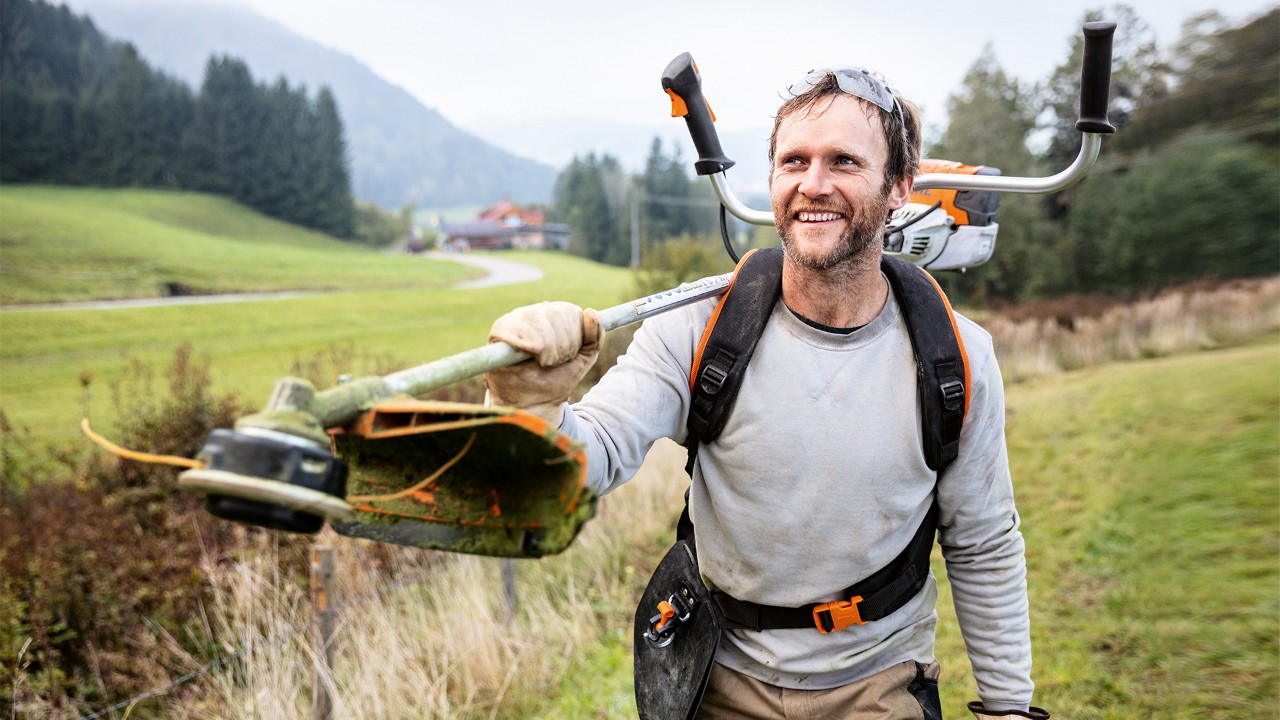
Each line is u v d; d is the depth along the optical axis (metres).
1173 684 3.90
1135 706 3.77
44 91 106.06
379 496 1.17
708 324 1.68
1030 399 11.62
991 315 19.56
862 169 1.56
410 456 1.14
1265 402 8.90
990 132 28.00
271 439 0.82
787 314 1.67
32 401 23.17
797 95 1.60
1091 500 6.77
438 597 4.98
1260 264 23.09
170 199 101.44
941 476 1.76
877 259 1.64
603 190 105.94
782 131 1.61
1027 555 5.85
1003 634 1.85
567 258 104.19
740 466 1.67
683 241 25.97
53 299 45.28
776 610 1.74
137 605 5.00
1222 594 4.71
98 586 4.90
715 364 1.65
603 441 1.55
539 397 1.31
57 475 8.63
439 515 1.15
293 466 0.82
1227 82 25.97
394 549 5.68
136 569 5.11
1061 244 26.27
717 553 1.77
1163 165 25.47
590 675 4.53
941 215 2.34
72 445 9.00
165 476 6.72
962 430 1.71
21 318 38.34
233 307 47.66
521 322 1.23
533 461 1.05
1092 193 26.41
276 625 4.79
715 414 1.66
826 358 1.64
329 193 115.38
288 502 0.81
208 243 75.06
